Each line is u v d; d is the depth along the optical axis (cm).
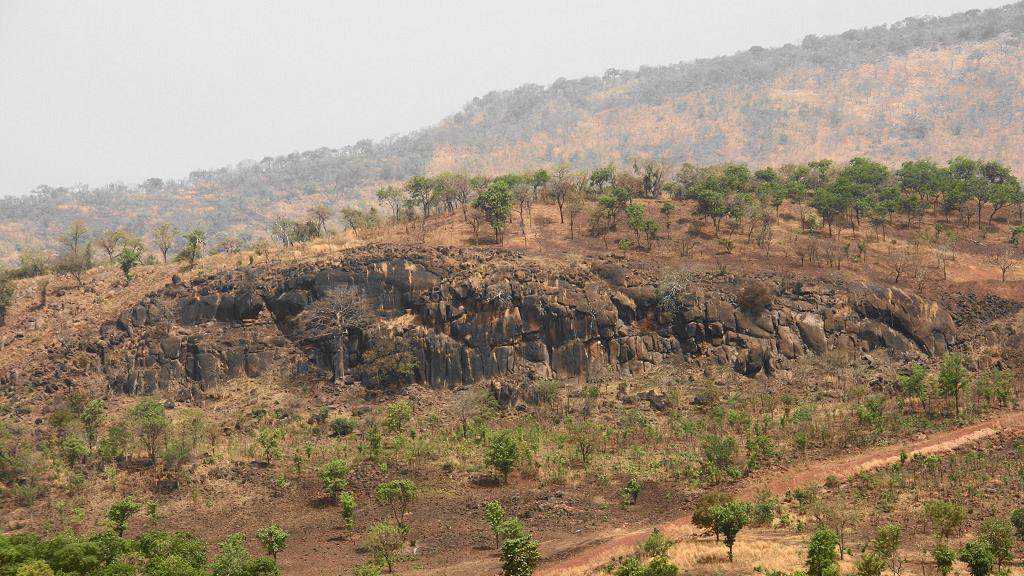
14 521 8188
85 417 9881
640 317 11444
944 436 8906
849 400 10200
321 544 7762
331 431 10212
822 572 5634
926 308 11456
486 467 9275
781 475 8488
